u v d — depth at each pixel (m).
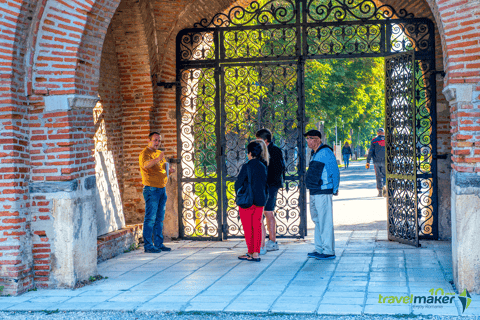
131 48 9.76
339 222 11.98
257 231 8.12
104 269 7.92
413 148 8.84
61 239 6.88
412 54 8.80
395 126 9.37
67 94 6.87
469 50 5.96
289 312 5.48
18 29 6.63
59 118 6.88
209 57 10.32
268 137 8.91
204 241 10.23
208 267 7.82
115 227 9.36
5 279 6.65
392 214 9.49
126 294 6.46
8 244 6.68
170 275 7.38
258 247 8.11
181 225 10.39
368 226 11.26
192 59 10.23
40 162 6.91
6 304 6.26
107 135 9.53
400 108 9.21
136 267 7.98
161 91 10.20
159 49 10.06
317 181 8.08
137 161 10.12
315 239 8.25
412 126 8.88
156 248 9.20
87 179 7.28
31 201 6.93
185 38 10.20
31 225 6.92
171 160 10.30
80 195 7.09
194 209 10.39
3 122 6.64
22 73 6.81
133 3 9.10
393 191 9.45
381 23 9.53
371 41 9.66
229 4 11.02
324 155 8.09
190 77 10.25
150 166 8.98
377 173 16.48
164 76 10.20
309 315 5.41
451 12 6.00
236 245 9.67
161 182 9.23
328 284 6.57
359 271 7.22
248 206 8.02
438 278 6.70
